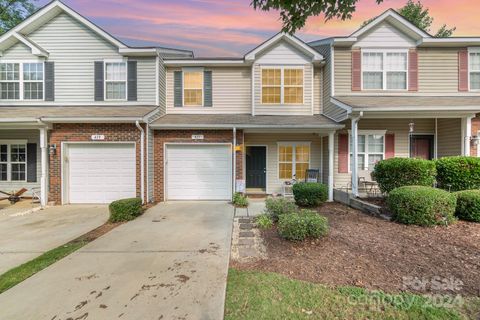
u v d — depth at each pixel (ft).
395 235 16.51
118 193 29.63
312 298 9.62
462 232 16.84
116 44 31.99
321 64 35.12
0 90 32.37
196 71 35.76
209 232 18.62
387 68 33.45
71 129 28.86
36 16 31.48
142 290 10.47
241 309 9.06
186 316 8.75
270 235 17.48
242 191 30.35
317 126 29.53
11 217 23.95
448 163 23.24
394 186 23.15
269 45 34.32
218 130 30.91
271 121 31.17
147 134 29.25
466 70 33.30
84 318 8.71
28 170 34.22
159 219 22.62
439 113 28.02
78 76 32.58
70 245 16.20
